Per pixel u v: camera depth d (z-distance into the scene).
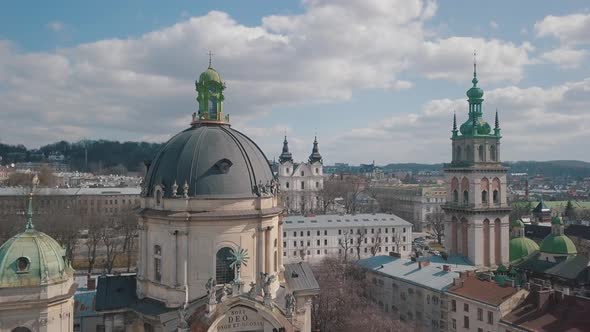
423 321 117.06
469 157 150.50
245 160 74.44
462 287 107.44
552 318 86.56
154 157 81.19
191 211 68.94
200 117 81.12
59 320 61.69
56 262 62.09
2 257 59.72
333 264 141.25
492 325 94.94
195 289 68.88
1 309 58.09
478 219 146.25
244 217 70.12
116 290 75.69
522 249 158.62
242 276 70.50
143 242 73.88
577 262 128.75
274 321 65.12
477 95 152.00
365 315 106.50
